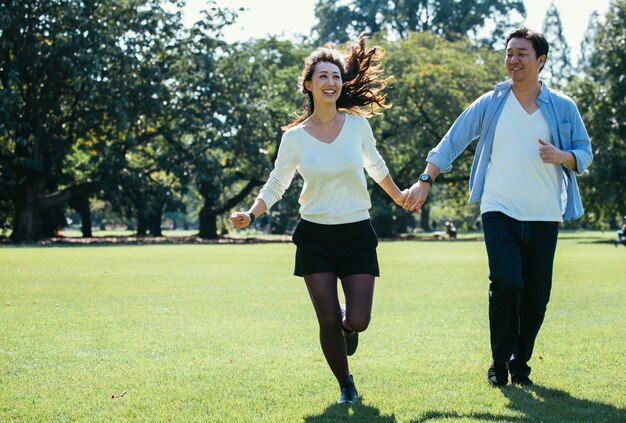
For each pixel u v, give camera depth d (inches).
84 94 1385.3
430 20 2480.3
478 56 1900.8
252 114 1563.7
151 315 339.6
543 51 202.7
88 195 1646.2
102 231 3491.6
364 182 190.4
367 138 196.4
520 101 205.3
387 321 324.5
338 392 194.4
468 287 483.2
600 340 272.2
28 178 1421.0
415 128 1770.4
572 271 623.8
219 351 250.1
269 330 296.7
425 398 187.3
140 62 1418.6
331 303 183.9
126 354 243.9
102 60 1322.6
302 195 191.0
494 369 202.8
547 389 196.1
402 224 2443.4
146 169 1590.8
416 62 1779.0
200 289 464.8
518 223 201.3
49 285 482.9
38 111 1366.9
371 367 225.3
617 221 2891.2
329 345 184.4
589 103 1503.4
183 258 834.2
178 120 1535.4
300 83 195.9
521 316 206.4
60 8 1344.7
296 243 190.7
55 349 251.9
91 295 423.5
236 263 741.9
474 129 210.1
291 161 191.2
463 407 177.9
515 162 202.4
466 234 2433.6
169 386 199.6
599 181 1437.0
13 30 1334.9
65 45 1311.5
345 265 187.0
